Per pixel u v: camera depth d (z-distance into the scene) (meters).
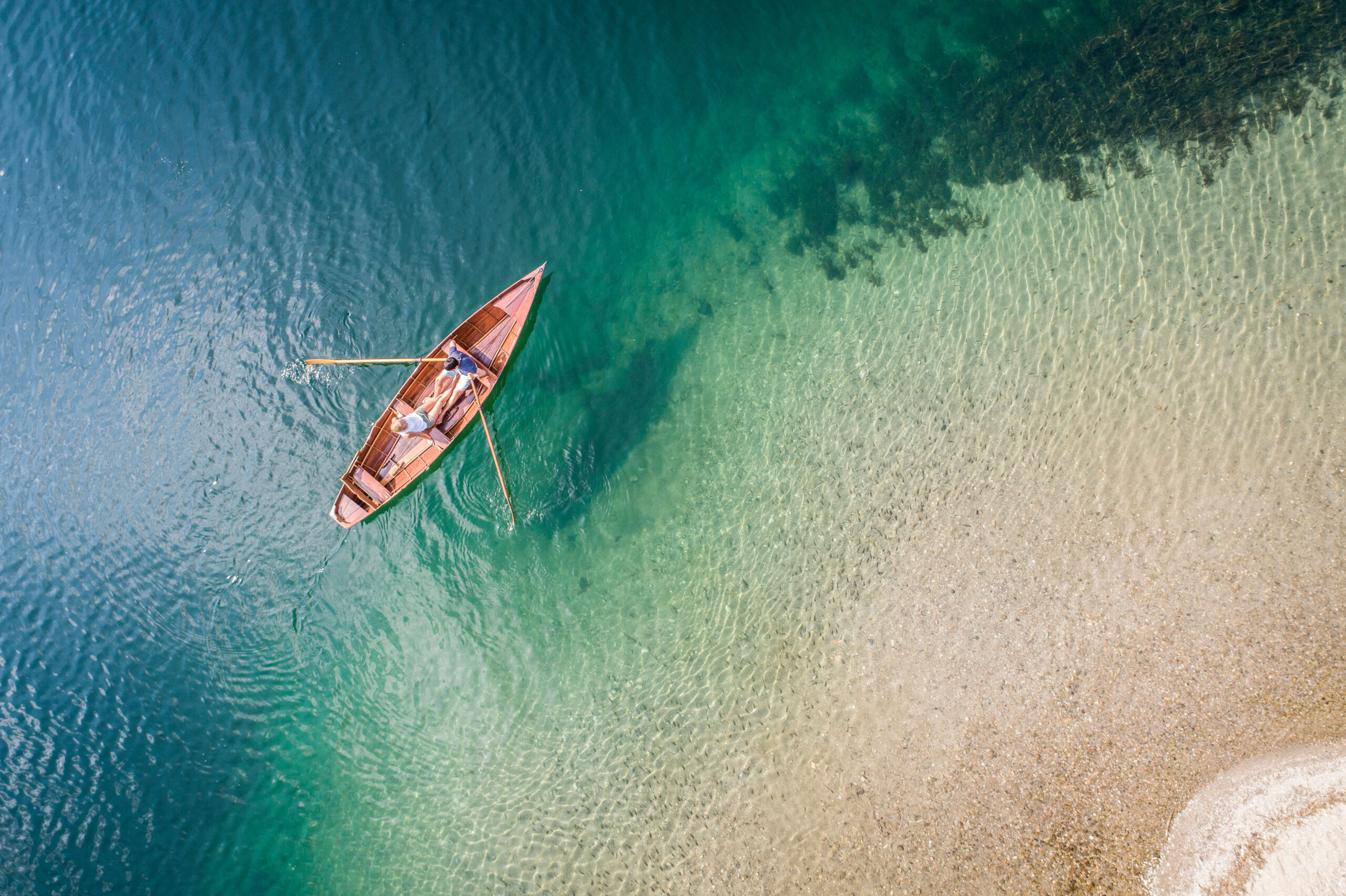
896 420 11.81
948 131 12.88
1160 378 11.35
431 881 10.49
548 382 12.32
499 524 11.86
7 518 12.46
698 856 10.23
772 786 10.38
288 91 13.68
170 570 12.09
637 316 12.64
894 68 13.23
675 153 13.22
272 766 11.24
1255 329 11.25
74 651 11.84
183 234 13.30
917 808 10.09
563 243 12.90
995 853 9.80
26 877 11.01
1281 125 11.73
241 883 10.84
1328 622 10.00
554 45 13.62
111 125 13.87
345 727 11.34
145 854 11.00
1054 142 12.45
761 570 11.39
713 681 10.94
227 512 12.18
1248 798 9.41
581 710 11.04
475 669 11.39
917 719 10.47
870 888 9.88
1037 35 12.84
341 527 11.91
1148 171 12.07
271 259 12.99
